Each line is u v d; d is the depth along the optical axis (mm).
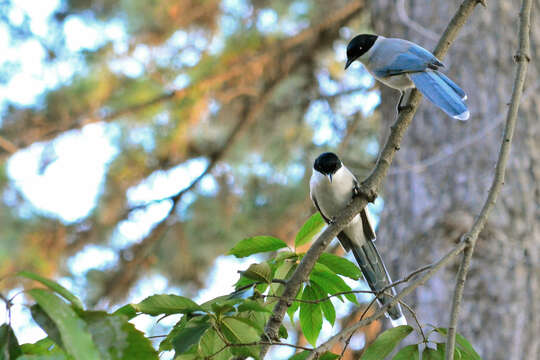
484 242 9922
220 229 16391
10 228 15531
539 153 10469
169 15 15461
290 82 16266
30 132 15375
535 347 9555
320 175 8336
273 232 16250
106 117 15375
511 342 9523
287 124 16625
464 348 4703
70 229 15875
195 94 15367
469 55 10945
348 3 16016
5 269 15281
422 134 10820
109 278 16078
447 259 4973
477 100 10703
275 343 4465
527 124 10578
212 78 15305
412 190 10656
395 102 11734
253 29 15781
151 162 16344
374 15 12320
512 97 5762
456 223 10086
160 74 15656
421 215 10438
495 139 10484
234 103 16281
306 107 16562
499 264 9789
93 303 15836
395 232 10664
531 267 9836
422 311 9789
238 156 16688
